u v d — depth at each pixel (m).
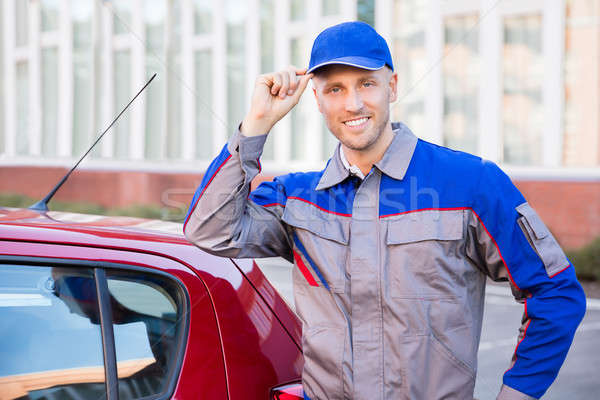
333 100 1.59
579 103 9.65
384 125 1.59
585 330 5.93
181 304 1.63
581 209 9.19
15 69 15.24
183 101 13.75
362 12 11.22
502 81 10.23
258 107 1.54
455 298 1.55
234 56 13.44
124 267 1.58
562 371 4.88
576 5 9.61
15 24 15.20
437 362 1.53
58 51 14.89
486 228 1.55
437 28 10.61
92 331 1.51
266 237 1.67
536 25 9.91
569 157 9.73
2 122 15.02
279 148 12.63
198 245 1.61
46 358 1.45
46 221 1.73
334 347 1.55
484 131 10.34
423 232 1.53
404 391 1.52
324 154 12.15
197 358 1.60
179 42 13.84
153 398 1.53
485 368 4.89
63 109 14.77
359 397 1.53
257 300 1.77
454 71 10.56
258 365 1.68
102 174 12.88
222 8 13.52
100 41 14.36
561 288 1.55
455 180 1.56
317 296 1.61
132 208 11.03
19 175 13.41
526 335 1.57
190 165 12.47
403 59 10.92
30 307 1.46
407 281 1.53
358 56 1.56
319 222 1.61
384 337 1.54
